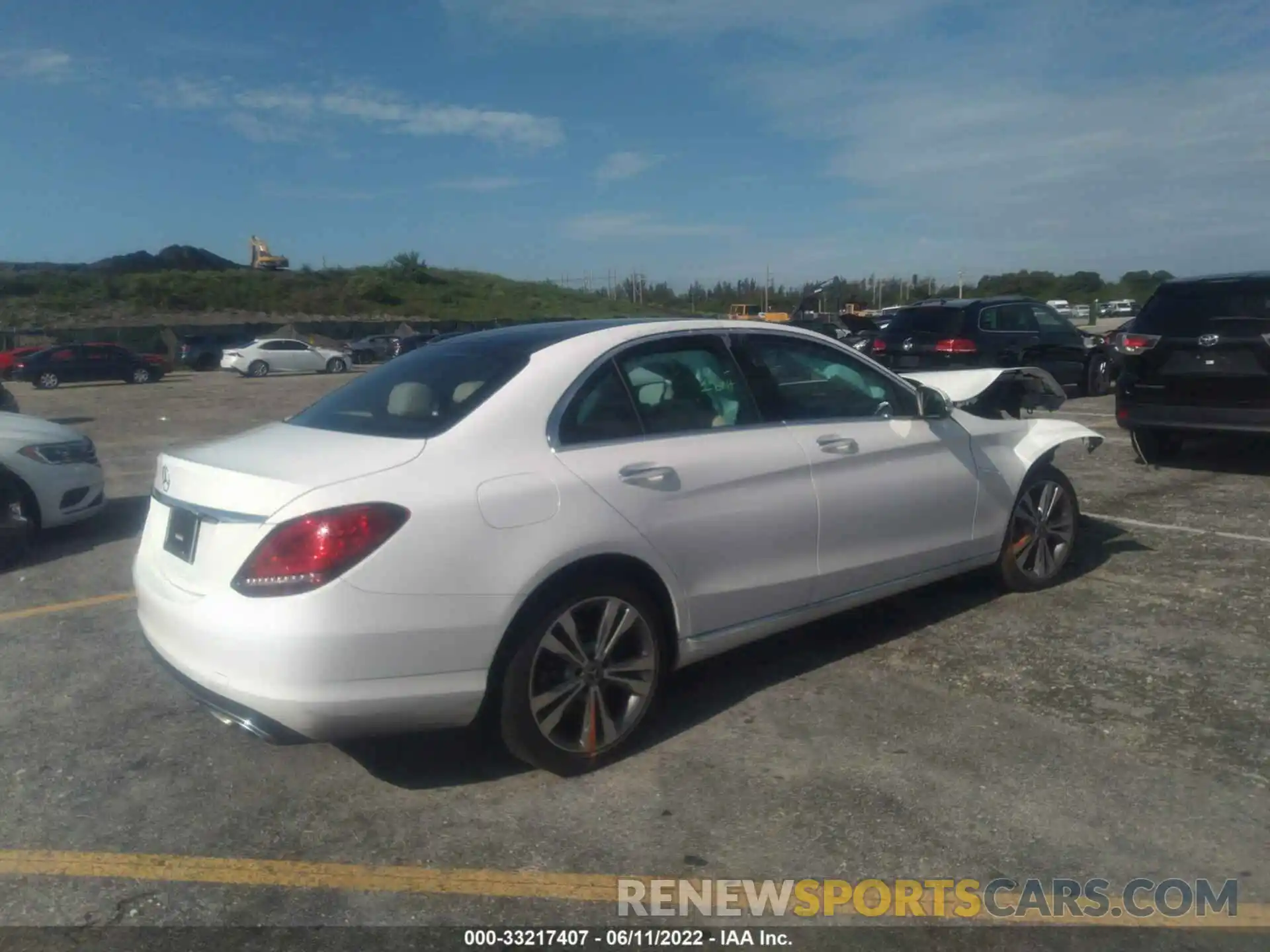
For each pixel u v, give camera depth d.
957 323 14.33
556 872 3.37
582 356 4.19
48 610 6.20
